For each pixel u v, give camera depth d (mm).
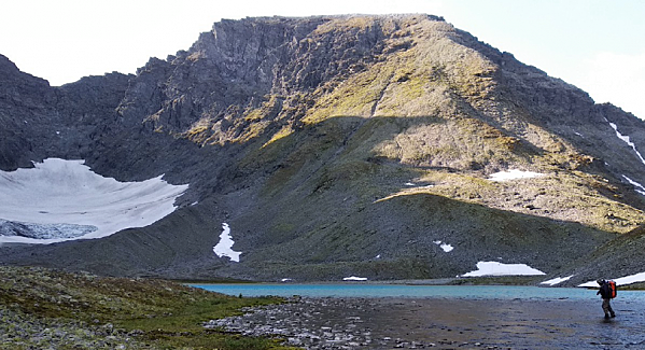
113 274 196750
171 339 35719
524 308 59719
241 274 181500
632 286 83000
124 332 37406
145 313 48500
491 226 175500
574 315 51250
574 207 196500
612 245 107250
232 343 34156
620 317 48906
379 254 174750
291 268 172750
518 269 155625
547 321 46719
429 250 170000
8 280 44781
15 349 25734
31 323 34750
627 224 180375
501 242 169000
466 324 45375
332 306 65250
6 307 37844
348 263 166375
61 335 30938
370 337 38125
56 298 44625
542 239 171750
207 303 61438
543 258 161375
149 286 61000
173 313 51406
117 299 51188
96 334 34031
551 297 78250
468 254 165625
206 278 182625
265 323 46688
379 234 184875
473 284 136000
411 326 44344
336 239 192750
